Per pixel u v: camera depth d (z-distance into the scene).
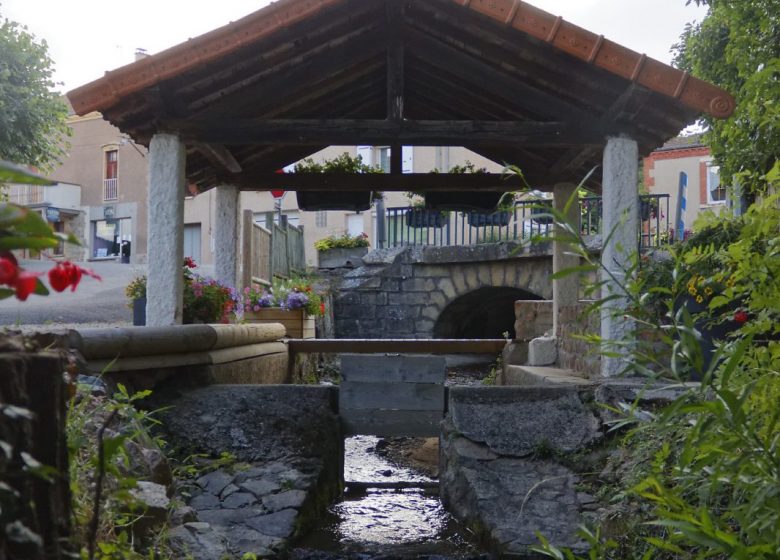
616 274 6.14
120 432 3.67
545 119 7.75
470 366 16.27
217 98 6.73
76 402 3.93
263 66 6.57
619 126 6.54
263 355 8.59
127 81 6.11
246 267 11.73
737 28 4.46
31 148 18.89
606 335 6.08
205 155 7.86
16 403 1.51
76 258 40.34
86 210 41.34
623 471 4.62
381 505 5.82
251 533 4.30
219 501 4.69
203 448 5.28
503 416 5.49
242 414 5.69
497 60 6.54
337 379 13.05
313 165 9.09
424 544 4.69
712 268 5.13
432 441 8.89
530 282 16.91
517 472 4.99
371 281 17.70
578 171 8.78
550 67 6.38
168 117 6.55
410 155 28.86
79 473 2.96
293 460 5.28
